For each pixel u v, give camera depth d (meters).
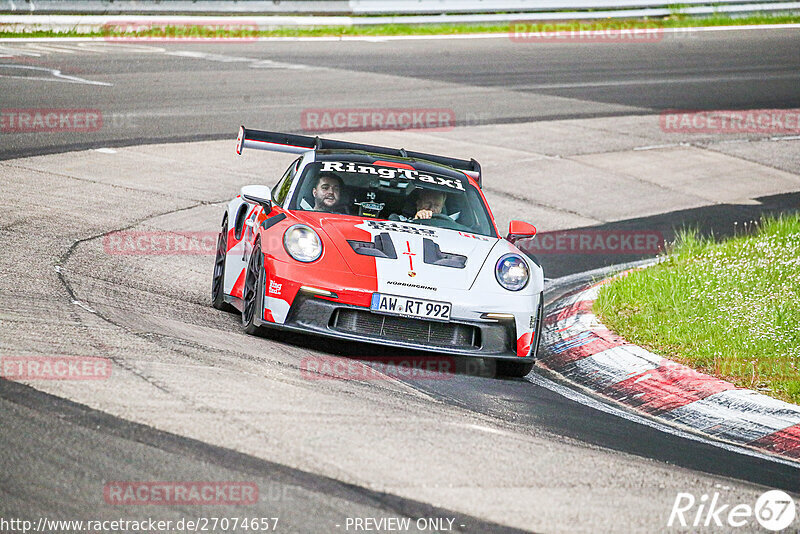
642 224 45.94
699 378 24.64
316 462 15.05
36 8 87.19
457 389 21.94
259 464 14.75
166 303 26.56
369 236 24.28
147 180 43.84
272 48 87.12
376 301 22.48
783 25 116.75
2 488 13.22
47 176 42.16
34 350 19.05
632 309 31.00
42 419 15.56
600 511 14.70
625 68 86.38
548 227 44.34
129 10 91.94
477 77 78.00
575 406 22.39
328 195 26.28
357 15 102.56
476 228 26.67
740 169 57.72
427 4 105.50
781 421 22.41
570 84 77.75
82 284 26.66
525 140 59.69
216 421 16.22
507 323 23.27
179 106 59.75
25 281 25.72
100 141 49.81
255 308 23.47
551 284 36.22
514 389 23.14
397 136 57.06
